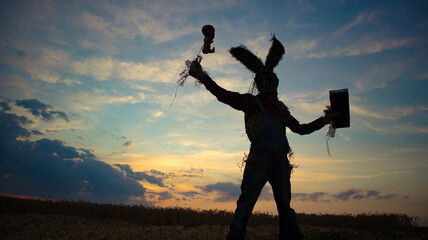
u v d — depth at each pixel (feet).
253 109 11.66
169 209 27.91
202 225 24.17
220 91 11.20
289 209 12.04
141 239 16.67
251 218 26.17
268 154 11.41
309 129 12.74
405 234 20.74
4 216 22.57
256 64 12.26
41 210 25.88
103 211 26.76
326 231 21.17
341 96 12.35
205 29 10.64
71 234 17.72
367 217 25.39
